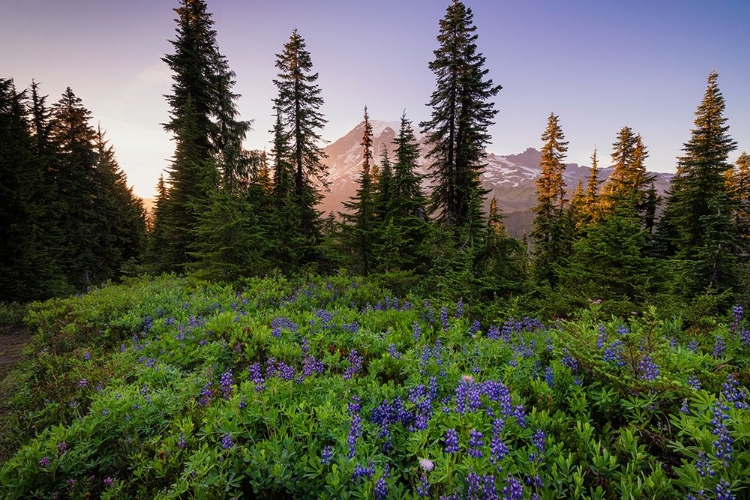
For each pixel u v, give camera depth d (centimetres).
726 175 3216
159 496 325
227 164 2111
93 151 3216
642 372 394
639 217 1138
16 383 782
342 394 463
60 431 434
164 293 1272
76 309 1195
